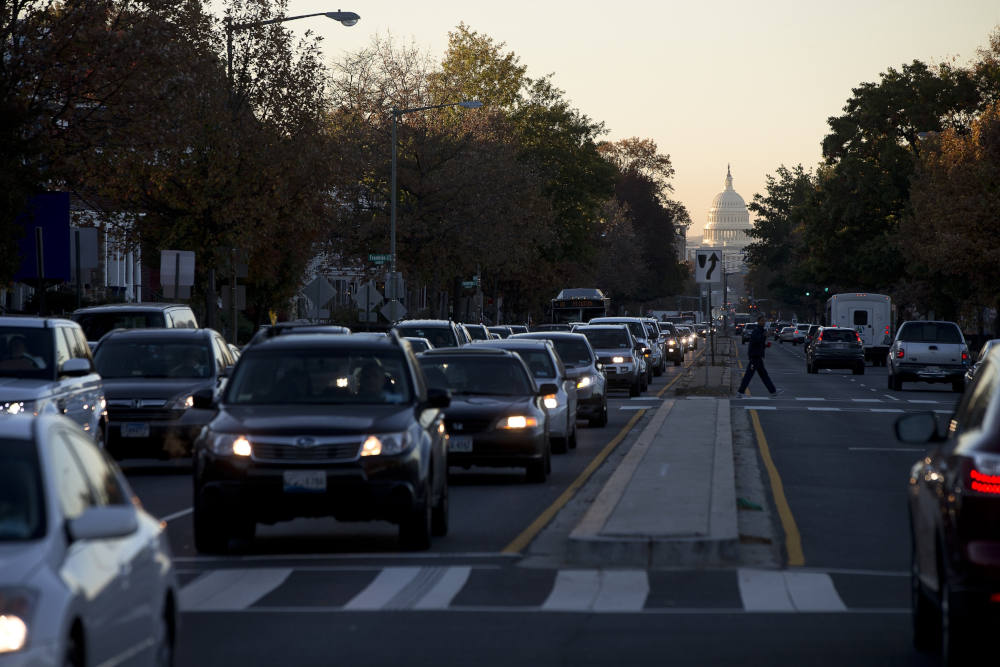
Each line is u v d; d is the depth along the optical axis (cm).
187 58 9869
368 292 15462
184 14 10419
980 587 2122
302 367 4028
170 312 8225
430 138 19125
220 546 3784
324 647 2586
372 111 19000
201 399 4056
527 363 6988
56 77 9200
